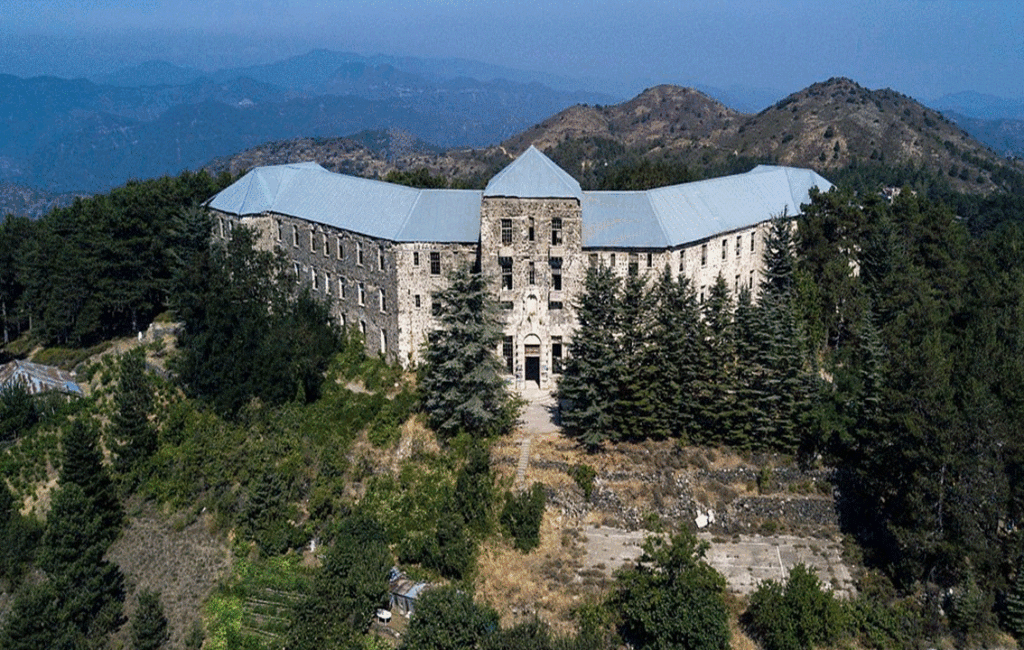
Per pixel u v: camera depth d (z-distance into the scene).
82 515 67.06
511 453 73.88
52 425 87.06
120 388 89.31
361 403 82.19
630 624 58.00
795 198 106.44
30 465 81.75
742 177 104.38
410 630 56.09
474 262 86.44
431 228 87.19
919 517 63.59
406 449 77.00
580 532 68.50
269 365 84.50
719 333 74.31
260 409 83.50
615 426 73.88
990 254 103.06
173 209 113.69
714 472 71.62
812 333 86.00
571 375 75.06
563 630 58.84
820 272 92.75
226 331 88.88
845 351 83.69
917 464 64.88
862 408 70.81
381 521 69.69
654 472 71.31
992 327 77.50
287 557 69.12
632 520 69.06
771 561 66.25
